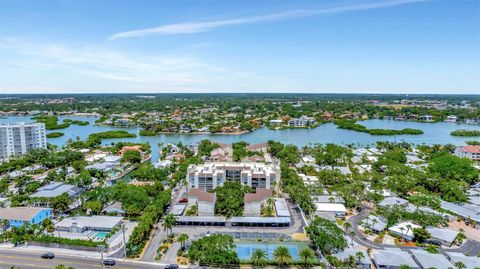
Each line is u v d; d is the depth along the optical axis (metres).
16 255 128.62
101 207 171.88
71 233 146.62
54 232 148.00
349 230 151.38
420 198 180.00
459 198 186.00
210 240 124.56
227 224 155.75
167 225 139.50
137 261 124.94
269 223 155.25
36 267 120.00
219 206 166.00
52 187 198.25
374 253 126.38
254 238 143.00
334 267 119.19
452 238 138.50
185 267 120.88
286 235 146.25
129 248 130.00
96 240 139.75
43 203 178.25
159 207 162.88
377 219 159.25
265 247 133.50
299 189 184.12
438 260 118.88
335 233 129.75
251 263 122.81
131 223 157.88
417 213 154.62
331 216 167.62
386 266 118.50
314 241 133.75
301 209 173.50
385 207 166.50
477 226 157.00
